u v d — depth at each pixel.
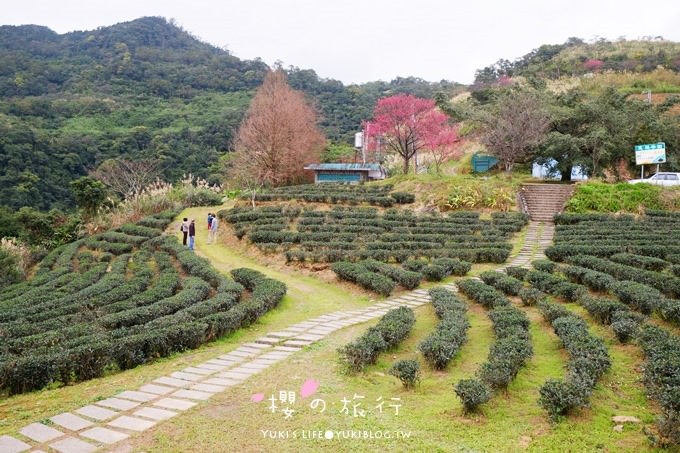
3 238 32.03
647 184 28.91
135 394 8.29
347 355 9.30
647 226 23.70
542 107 34.56
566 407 6.86
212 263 23.08
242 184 45.38
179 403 7.80
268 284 16.33
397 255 20.61
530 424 6.82
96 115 72.25
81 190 36.78
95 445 6.32
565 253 19.52
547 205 28.98
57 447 6.27
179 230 31.12
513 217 26.86
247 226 27.44
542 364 9.36
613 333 10.78
